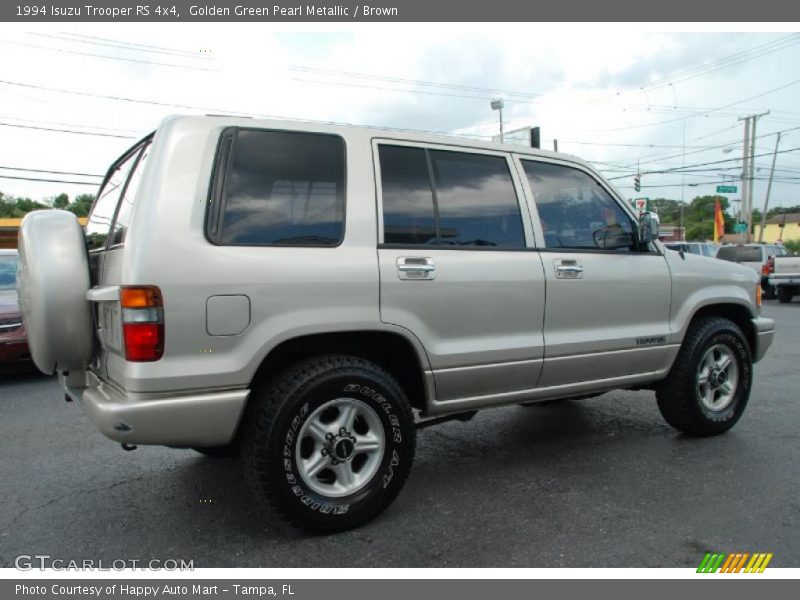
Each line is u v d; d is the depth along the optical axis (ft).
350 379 10.00
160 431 8.88
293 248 9.88
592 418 17.30
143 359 8.77
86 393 9.71
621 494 11.83
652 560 9.36
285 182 10.09
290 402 9.54
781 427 16.12
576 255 13.02
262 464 9.48
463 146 12.07
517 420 17.26
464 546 9.86
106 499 11.98
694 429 15.03
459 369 11.34
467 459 14.05
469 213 11.82
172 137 9.45
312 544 9.98
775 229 230.89
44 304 9.96
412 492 12.10
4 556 9.77
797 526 10.40
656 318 14.16
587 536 10.13
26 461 14.29
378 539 10.12
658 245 14.53
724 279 15.56
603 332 13.26
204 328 9.09
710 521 10.61
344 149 10.71
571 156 13.69
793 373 23.20
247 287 9.36
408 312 10.73
